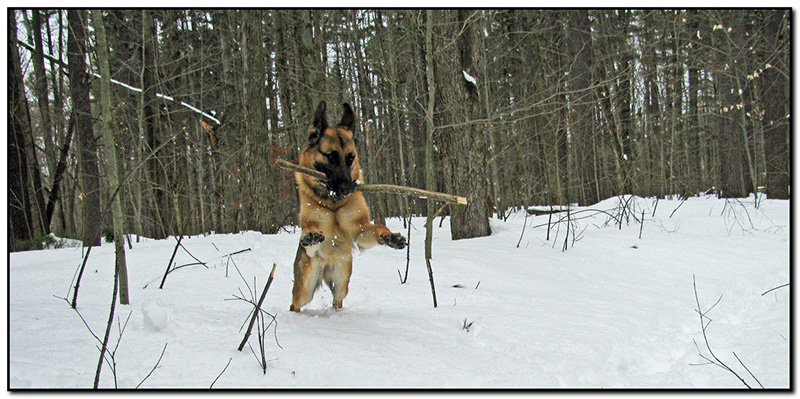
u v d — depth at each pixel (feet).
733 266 24.77
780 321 16.22
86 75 30.55
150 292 17.28
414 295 18.12
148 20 40.11
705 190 73.61
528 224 36.73
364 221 15.57
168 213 45.06
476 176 31.78
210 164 51.11
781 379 11.31
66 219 67.82
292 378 10.02
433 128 21.71
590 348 12.74
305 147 15.28
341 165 14.25
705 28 56.34
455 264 22.80
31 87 57.41
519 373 10.87
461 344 12.64
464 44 30.91
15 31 40.68
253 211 40.01
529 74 55.93
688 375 12.17
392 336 12.79
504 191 56.34
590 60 55.11
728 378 11.89
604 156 53.11
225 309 15.44
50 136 58.49
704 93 71.61
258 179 40.09
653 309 17.65
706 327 16.57
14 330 12.50
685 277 23.02
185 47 56.75
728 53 45.62
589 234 30.83
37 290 17.46
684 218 35.63
